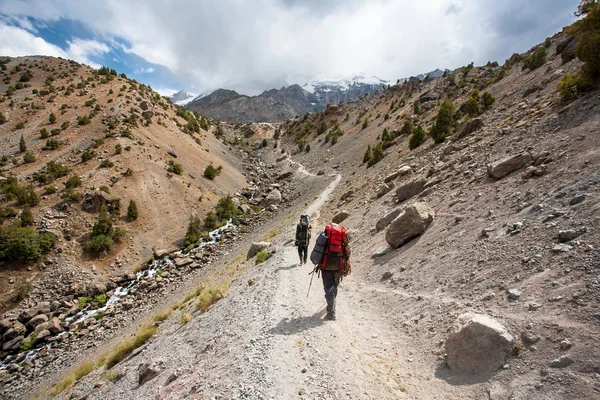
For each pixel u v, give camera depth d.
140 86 130.38
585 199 6.09
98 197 49.97
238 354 5.80
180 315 14.71
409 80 139.88
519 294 4.96
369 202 22.70
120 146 64.50
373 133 98.31
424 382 4.30
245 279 13.86
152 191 58.16
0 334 30.09
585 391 3.00
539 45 68.62
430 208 10.90
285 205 63.72
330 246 6.62
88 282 38.50
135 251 45.50
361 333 6.16
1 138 69.62
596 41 11.41
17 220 42.84
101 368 14.70
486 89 57.22
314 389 4.39
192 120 122.69
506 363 3.88
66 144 68.06
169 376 6.89
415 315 6.23
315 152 113.12
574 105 11.48
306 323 6.57
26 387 22.56
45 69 134.00
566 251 5.13
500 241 6.82
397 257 9.81
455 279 6.67
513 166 9.88
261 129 188.62
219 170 82.06
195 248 47.16
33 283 36.69
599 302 3.86
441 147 24.89
